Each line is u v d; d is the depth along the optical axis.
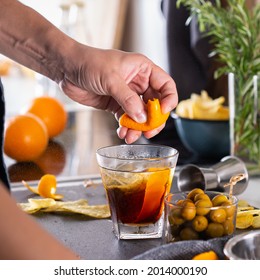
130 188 0.86
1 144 0.98
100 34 3.19
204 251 0.71
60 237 0.89
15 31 0.96
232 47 1.25
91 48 0.92
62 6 2.75
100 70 0.89
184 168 1.11
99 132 1.75
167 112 0.90
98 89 0.91
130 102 0.86
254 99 1.24
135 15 3.18
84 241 0.88
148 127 0.89
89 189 1.15
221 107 1.50
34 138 1.41
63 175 1.30
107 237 0.89
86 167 1.37
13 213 0.49
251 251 0.69
